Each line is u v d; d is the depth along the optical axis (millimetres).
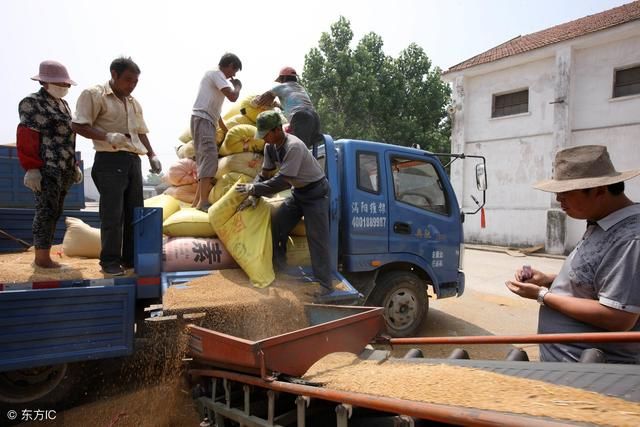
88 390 3465
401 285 5332
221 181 4691
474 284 9211
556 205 13688
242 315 3230
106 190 3535
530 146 14391
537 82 14195
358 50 20359
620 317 1880
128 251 3865
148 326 3266
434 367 2334
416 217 5418
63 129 3566
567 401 1548
